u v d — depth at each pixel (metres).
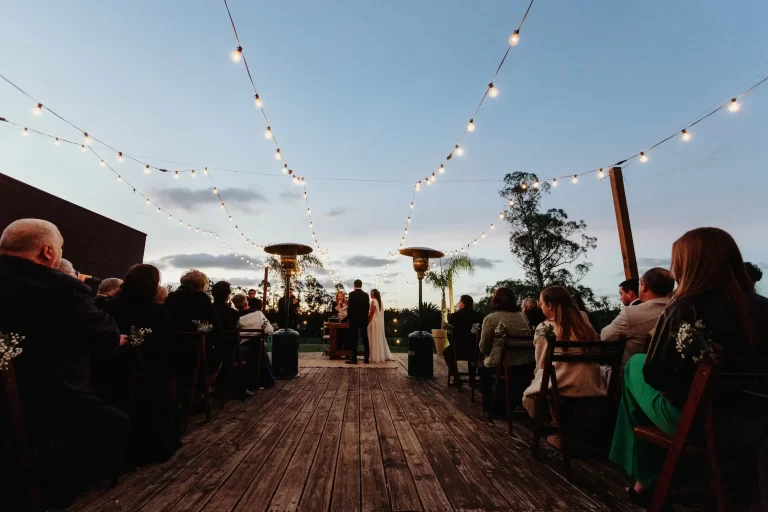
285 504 2.10
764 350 1.47
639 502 2.07
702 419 1.55
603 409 2.81
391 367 7.96
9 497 1.58
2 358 1.50
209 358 4.09
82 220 10.63
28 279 1.88
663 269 2.94
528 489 2.32
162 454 2.72
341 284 19.89
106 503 2.09
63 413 1.90
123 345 2.56
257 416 4.07
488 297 21.36
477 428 3.67
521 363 3.79
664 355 1.59
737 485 1.58
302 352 11.88
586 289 28.00
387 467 2.66
